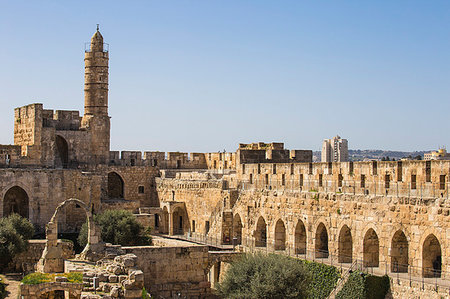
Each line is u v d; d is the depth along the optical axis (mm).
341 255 71688
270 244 84750
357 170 69688
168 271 78062
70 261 72812
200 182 105875
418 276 60562
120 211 94438
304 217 77812
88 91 119812
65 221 99500
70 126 113812
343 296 65000
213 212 100875
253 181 91438
